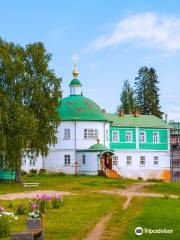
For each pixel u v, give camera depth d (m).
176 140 91.12
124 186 59.69
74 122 78.50
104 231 25.27
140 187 59.53
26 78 59.66
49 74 61.19
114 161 82.50
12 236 20.92
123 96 119.69
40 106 60.19
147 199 43.00
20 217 31.45
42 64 60.97
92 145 78.19
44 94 60.69
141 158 84.69
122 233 24.44
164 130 87.19
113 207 36.72
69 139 78.38
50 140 60.81
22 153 59.59
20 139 56.47
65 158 78.38
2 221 24.67
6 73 58.12
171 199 43.75
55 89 61.19
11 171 61.22
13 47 60.41
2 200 41.94
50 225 27.53
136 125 84.69
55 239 23.45
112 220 29.06
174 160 89.44
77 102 79.94
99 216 31.41
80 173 77.50
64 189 54.75
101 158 77.19
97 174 76.19
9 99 57.53
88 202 40.53
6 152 56.94
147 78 119.12
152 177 85.06
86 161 77.19
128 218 29.45
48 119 60.59
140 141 84.94
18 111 56.72
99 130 79.25
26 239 20.83
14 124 56.28
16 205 37.69
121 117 85.44
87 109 79.38
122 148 83.25
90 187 57.31
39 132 60.09
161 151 86.44
